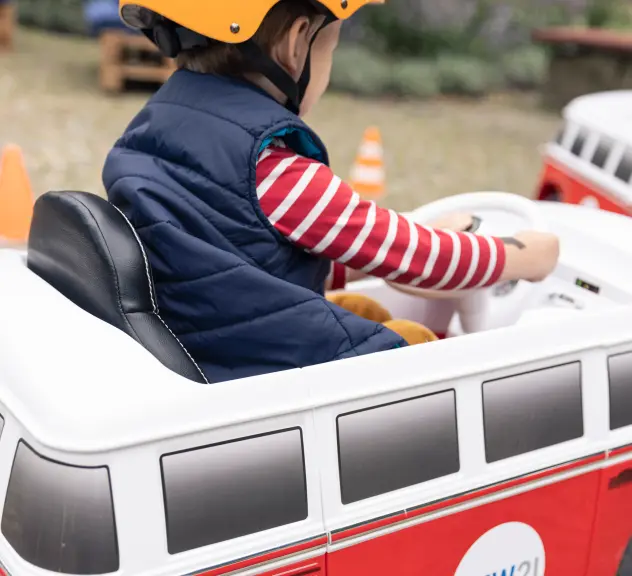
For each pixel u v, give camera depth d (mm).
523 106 11422
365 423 1453
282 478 1376
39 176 6125
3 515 1313
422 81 11750
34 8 14500
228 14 1504
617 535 1854
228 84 1621
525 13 13664
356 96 11383
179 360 1484
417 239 1619
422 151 8133
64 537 1231
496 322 2176
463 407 1560
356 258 1588
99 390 1292
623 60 10727
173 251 1555
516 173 7480
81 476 1227
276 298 1535
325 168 1594
